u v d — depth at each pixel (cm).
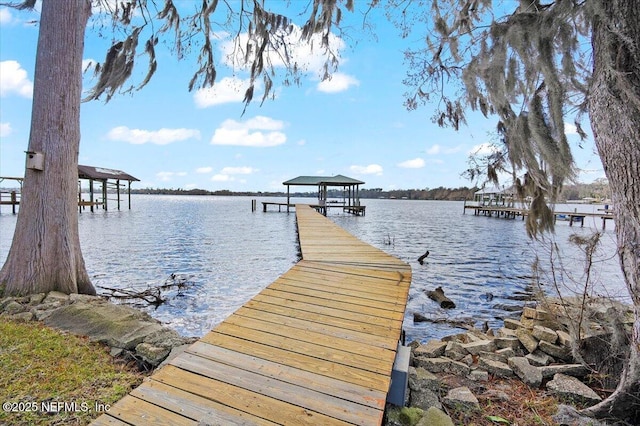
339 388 176
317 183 2700
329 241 764
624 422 186
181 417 150
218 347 221
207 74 579
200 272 733
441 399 212
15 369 229
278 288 367
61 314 324
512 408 206
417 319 497
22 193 409
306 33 464
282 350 218
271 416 153
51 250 409
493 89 212
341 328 257
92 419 180
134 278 672
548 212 229
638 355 183
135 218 2120
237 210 3222
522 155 212
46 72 412
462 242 1327
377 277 423
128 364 252
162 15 512
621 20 159
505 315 516
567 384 227
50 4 412
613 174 172
